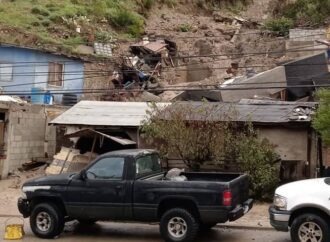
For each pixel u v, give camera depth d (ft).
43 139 84.02
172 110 62.49
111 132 73.26
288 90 94.32
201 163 61.67
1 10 167.32
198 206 37.50
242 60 150.00
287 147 63.46
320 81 93.66
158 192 38.40
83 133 70.23
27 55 110.52
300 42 142.31
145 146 69.92
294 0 206.28
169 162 65.00
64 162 72.69
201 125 60.39
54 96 110.63
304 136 63.10
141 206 38.83
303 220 35.17
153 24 198.39
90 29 165.58
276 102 72.02
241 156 59.21
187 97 94.63
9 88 109.09
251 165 58.90
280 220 35.96
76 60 115.44
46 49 112.98
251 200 42.73
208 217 37.35
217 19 207.21
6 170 75.82
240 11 226.17
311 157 62.85
